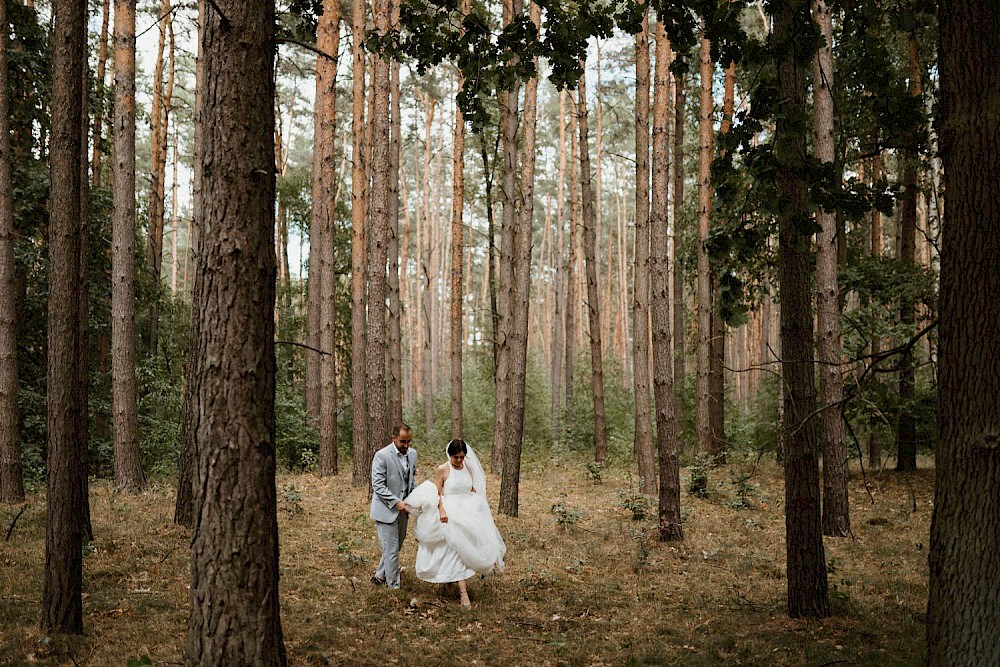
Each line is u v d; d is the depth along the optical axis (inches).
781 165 188.1
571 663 225.5
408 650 230.4
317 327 827.4
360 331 634.2
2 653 201.0
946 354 148.3
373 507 304.2
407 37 234.5
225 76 156.4
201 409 156.1
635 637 251.1
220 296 155.2
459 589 300.2
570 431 1035.3
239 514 153.6
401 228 1782.7
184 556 323.0
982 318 143.2
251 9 157.9
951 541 145.5
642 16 215.5
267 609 155.4
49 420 218.8
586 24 221.5
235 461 154.3
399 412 783.1
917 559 362.9
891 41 490.9
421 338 1621.6
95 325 629.6
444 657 225.6
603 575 335.0
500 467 722.8
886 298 628.4
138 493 480.4
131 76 476.1
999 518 141.2
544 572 334.6
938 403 151.3
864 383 181.5
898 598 291.0
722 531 437.4
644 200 597.9
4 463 433.1
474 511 294.5
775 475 690.2
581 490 617.9
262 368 157.4
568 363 1074.7
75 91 222.7
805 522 269.6
